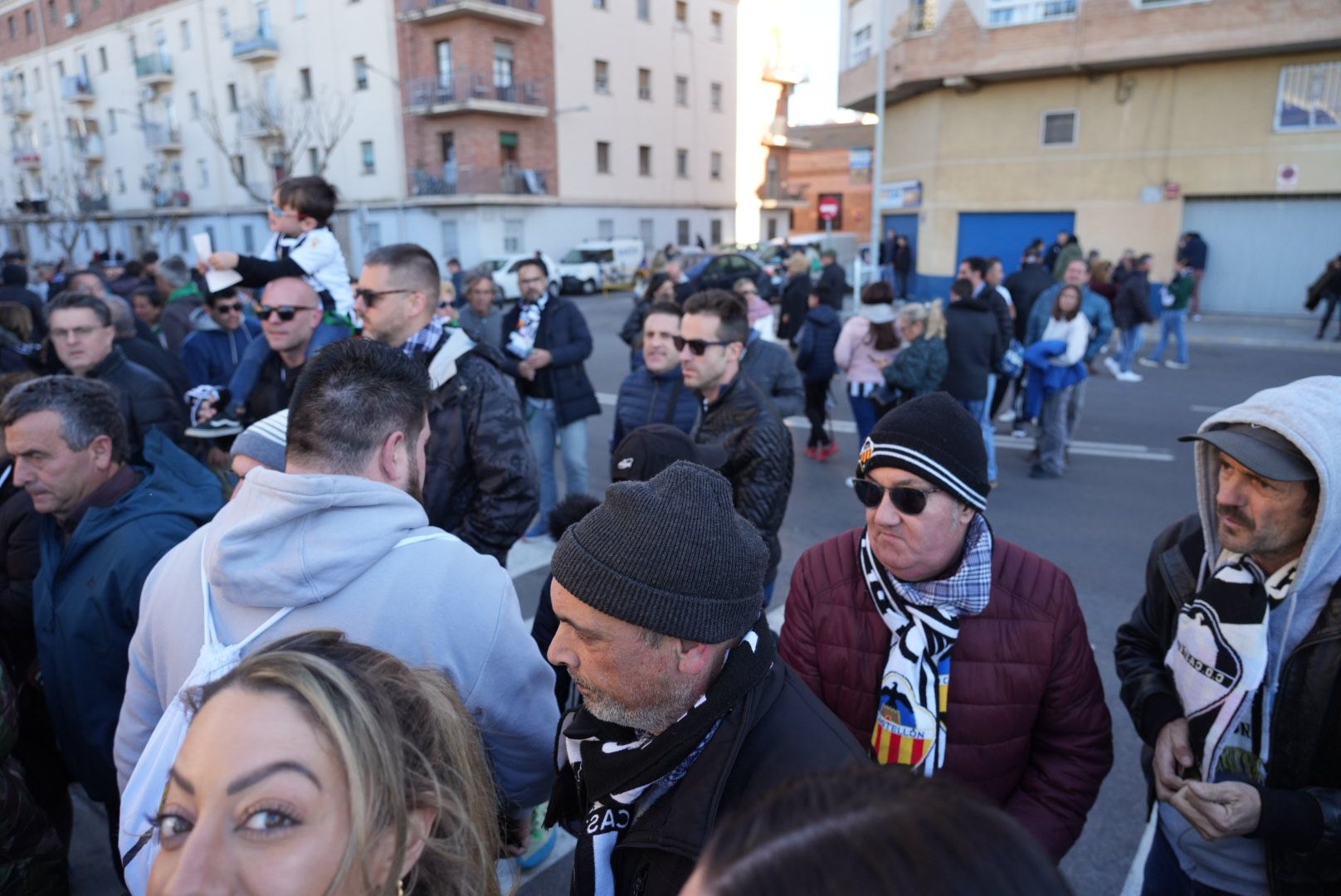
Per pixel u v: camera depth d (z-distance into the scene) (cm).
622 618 117
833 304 1176
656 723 124
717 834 67
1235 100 1692
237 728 96
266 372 362
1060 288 745
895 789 64
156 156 4062
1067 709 173
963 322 637
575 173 3453
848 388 708
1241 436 154
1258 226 1753
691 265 2550
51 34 4400
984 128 1936
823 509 645
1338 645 149
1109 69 1770
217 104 3728
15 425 221
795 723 128
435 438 270
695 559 117
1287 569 155
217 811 92
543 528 571
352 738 97
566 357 547
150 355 476
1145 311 1142
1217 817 149
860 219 5050
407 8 3073
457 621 159
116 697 217
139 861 126
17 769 200
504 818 177
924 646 169
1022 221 1942
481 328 707
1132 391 1082
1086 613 463
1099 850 282
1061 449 715
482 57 3044
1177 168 1764
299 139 3177
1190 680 166
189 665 154
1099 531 587
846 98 2250
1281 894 156
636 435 237
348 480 156
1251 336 1519
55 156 4597
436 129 3170
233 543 147
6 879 191
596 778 132
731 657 127
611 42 3531
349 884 96
